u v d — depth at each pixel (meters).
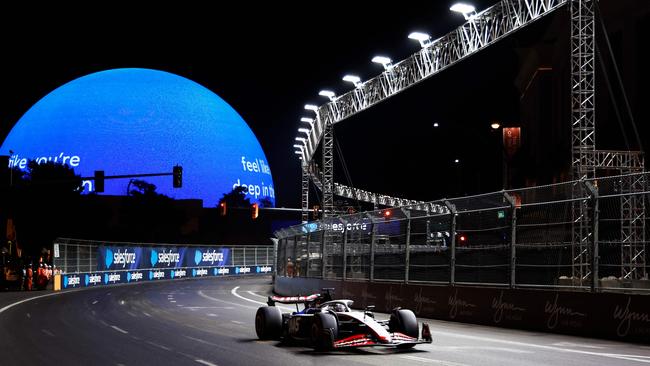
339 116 53.00
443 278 24.22
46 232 75.31
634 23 48.88
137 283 63.38
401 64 44.38
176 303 33.16
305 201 74.25
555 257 19.34
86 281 55.75
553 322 18.53
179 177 43.03
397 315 14.30
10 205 72.94
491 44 37.16
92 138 158.62
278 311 16.47
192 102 172.75
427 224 25.44
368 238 30.08
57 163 80.38
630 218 18.61
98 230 91.69
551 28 70.06
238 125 181.12
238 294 42.59
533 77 76.81
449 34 40.03
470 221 23.00
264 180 178.62
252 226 129.88
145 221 107.94
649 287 17.67
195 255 81.31
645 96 48.31
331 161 55.12
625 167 35.53
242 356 13.70
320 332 13.69
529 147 80.56
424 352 14.01
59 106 165.75
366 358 13.16
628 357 13.20
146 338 17.31
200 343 16.06
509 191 21.06
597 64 52.91
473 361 12.64
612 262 17.62
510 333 18.38
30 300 36.12
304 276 38.97
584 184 18.64
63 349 15.22
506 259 21.16
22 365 12.95
